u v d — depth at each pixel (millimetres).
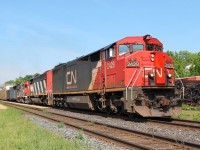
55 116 23047
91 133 13320
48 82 37344
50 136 12195
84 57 25000
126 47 19219
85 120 18078
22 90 59719
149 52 18469
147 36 19281
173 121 17938
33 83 49000
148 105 17625
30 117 22750
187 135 12578
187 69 80250
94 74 22688
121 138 11852
